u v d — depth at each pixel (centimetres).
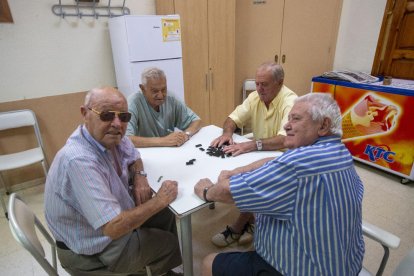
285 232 92
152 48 249
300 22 360
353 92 281
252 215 181
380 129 266
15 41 228
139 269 123
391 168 266
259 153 157
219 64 314
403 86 257
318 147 90
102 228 100
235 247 184
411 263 93
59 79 255
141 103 182
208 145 170
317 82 316
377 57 329
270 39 358
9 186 256
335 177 86
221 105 334
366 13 332
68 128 271
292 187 87
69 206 103
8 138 246
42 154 235
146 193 123
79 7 248
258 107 191
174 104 199
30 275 165
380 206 227
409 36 296
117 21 241
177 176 133
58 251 116
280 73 168
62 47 249
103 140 108
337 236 86
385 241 103
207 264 117
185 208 108
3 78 231
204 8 282
